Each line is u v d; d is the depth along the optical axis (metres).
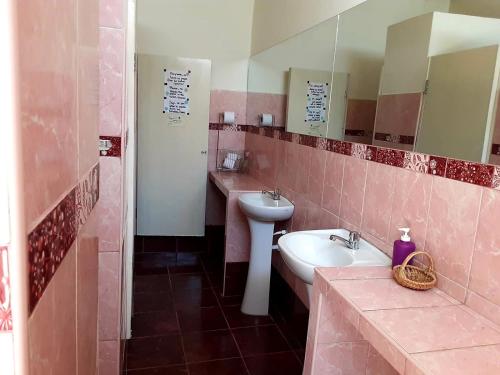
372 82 1.81
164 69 3.70
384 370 1.55
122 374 2.06
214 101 3.97
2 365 0.37
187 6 3.77
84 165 0.71
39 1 0.40
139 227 3.88
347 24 2.02
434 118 1.41
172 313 2.77
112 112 1.64
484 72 1.21
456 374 0.86
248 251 3.09
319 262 1.80
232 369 2.19
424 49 1.49
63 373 0.57
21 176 0.35
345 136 2.02
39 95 0.41
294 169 2.68
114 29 1.60
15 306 0.36
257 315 2.81
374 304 1.18
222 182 3.38
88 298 0.81
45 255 0.44
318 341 1.45
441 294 1.27
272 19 3.26
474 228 1.18
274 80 3.15
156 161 3.81
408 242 1.42
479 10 1.24
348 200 1.95
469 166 1.21
